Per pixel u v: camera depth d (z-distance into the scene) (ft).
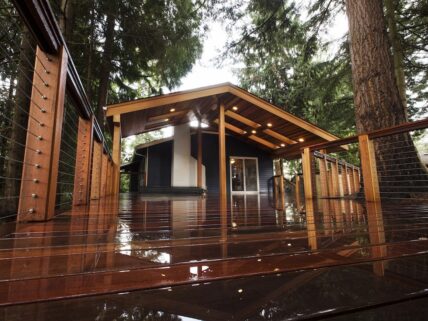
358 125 11.64
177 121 29.32
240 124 29.40
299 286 1.67
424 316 1.31
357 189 16.14
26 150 4.46
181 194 25.17
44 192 4.52
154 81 27.27
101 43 20.99
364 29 11.73
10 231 3.78
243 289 1.62
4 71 11.77
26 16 3.70
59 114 4.76
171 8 21.45
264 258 2.37
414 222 4.77
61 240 3.22
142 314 1.29
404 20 21.99
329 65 26.30
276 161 43.34
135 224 4.79
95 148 11.32
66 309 1.34
